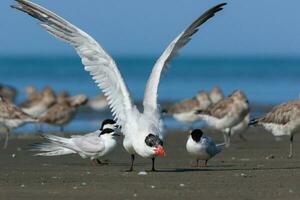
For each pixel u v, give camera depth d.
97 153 16.00
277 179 13.14
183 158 17.62
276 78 68.88
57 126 26.94
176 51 14.19
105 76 13.89
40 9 13.82
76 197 11.38
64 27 13.83
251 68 92.81
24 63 110.25
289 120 18.58
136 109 13.85
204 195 11.48
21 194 11.68
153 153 13.34
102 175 13.95
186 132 26.09
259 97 45.19
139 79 67.44
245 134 25.20
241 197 11.30
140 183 12.77
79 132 26.17
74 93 50.34
